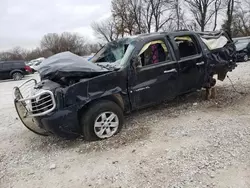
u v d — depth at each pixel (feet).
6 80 63.00
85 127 12.71
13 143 14.49
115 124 13.52
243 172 9.25
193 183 8.91
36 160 12.01
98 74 12.97
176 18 105.19
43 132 13.74
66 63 12.73
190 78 16.53
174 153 11.01
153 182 9.21
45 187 9.77
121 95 13.70
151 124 14.75
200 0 96.73
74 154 12.09
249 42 51.52
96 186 9.42
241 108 16.03
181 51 16.67
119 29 113.29
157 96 15.16
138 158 10.97
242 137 11.84
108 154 11.66
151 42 15.06
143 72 14.30
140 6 107.65
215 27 98.99
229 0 94.27
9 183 10.30
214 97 18.81
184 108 17.15
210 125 13.66
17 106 13.66
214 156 10.45
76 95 12.17
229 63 19.12
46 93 11.78
